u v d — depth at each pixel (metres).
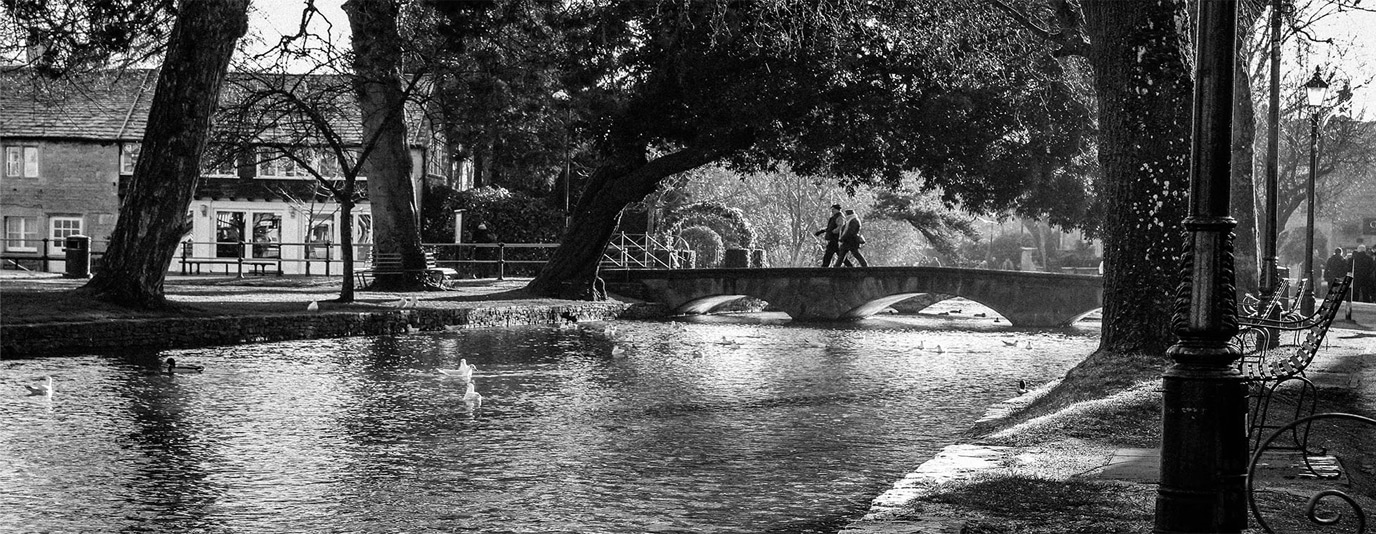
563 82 38.06
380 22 33.03
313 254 55.41
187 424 15.20
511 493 11.34
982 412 17.41
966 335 36.88
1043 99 35.03
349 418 15.98
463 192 54.94
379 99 39.91
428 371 21.66
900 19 29.84
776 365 24.88
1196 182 6.98
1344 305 34.53
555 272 41.03
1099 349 17.62
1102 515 8.02
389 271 41.47
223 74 27.28
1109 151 17.36
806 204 83.00
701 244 60.78
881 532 7.62
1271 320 10.69
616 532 9.77
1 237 54.97
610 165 40.56
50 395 17.22
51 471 12.21
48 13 30.28
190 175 27.00
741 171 42.03
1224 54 6.89
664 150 41.47
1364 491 8.70
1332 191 72.69
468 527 9.99
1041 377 23.02
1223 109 6.89
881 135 38.88
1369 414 12.70
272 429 14.98
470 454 13.45
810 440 14.62
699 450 13.81
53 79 32.12
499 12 33.94
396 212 41.53
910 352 29.23
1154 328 16.95
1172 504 7.00
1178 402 7.01
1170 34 17.00
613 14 35.66
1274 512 7.84
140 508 10.70
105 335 23.52
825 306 45.59
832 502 10.91
